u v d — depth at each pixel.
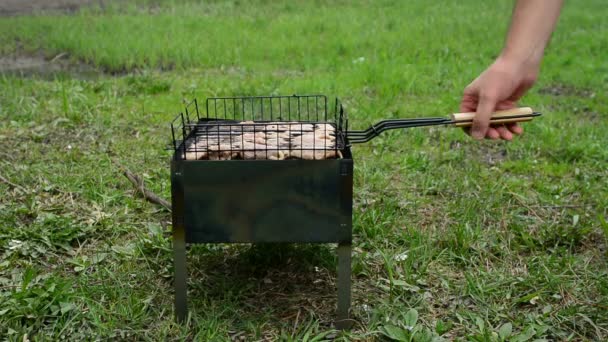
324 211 2.69
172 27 10.87
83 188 4.30
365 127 5.75
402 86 7.37
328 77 7.73
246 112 6.15
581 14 13.20
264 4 13.91
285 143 2.82
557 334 2.82
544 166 5.00
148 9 13.30
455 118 2.73
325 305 3.04
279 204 2.68
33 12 12.92
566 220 3.98
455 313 2.97
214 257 3.43
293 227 2.70
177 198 2.69
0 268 3.30
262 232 2.70
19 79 7.38
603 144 5.46
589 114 6.66
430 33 10.89
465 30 11.19
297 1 14.23
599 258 3.54
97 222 3.80
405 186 4.50
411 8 13.57
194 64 8.73
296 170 2.65
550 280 3.20
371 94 7.15
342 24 11.49
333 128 3.12
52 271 3.35
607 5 14.66
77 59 9.27
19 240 3.58
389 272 3.14
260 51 9.37
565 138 5.56
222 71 8.29
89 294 3.03
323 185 2.66
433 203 4.23
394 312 2.95
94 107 6.23
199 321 2.84
